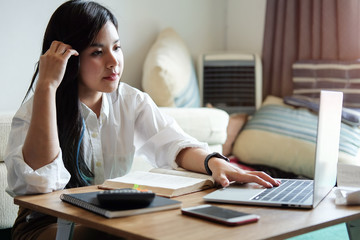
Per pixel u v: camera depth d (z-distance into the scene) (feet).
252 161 9.02
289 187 3.57
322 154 3.13
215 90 10.47
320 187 3.15
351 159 7.86
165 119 4.84
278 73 10.59
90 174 4.42
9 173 3.72
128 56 9.70
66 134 4.13
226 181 3.62
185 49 9.98
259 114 9.64
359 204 3.12
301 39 10.11
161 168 4.41
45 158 3.60
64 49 3.79
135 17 9.74
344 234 6.45
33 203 3.17
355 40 9.43
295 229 2.51
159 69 8.54
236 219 2.59
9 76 7.89
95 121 4.46
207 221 2.65
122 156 4.78
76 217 2.77
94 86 4.11
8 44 7.84
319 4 9.83
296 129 8.82
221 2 11.68
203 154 4.22
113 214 2.73
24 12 7.98
